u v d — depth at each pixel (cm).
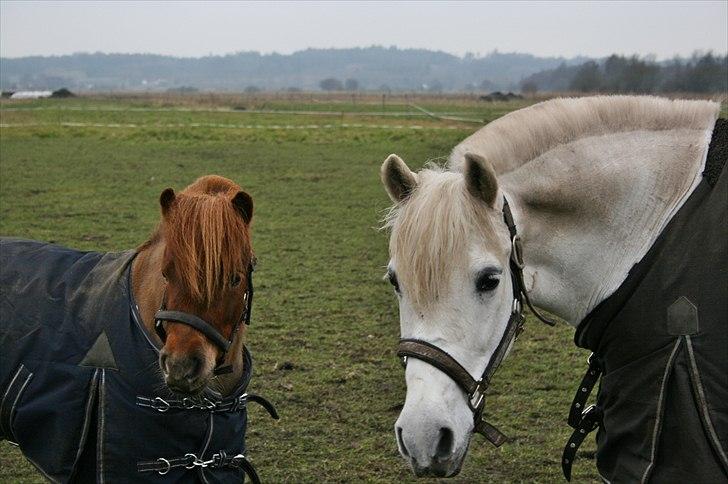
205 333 315
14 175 1673
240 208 334
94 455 331
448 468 258
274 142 2458
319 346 691
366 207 1377
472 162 260
